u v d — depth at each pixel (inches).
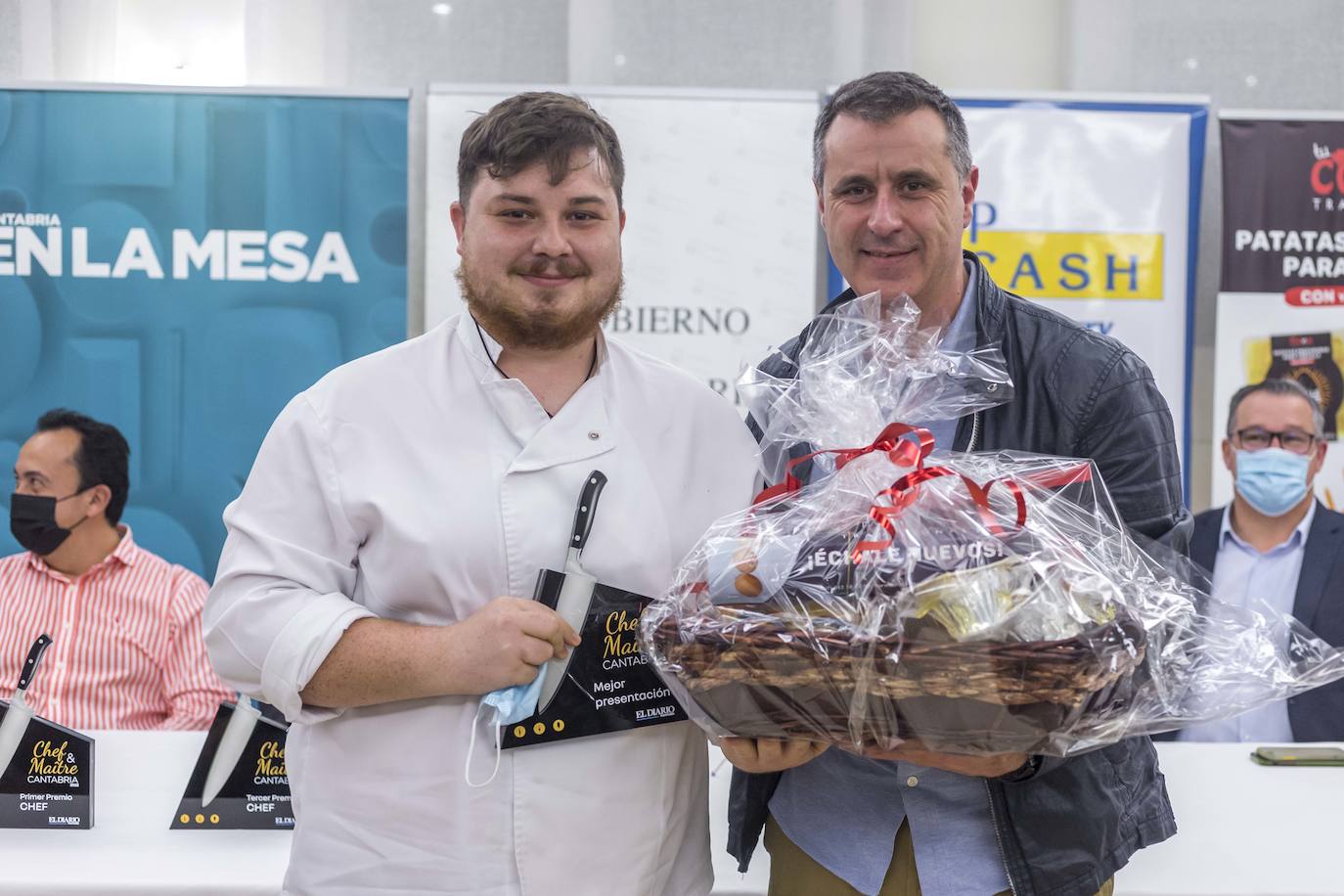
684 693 51.1
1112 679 45.8
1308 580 140.1
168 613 126.9
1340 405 145.2
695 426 59.7
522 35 153.4
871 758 56.7
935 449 61.2
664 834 55.7
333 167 144.9
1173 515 57.1
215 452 144.3
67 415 135.4
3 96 142.2
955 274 64.1
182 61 151.9
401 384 56.4
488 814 52.8
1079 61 152.4
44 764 69.9
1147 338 147.6
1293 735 125.8
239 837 68.8
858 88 63.2
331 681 51.7
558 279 53.8
